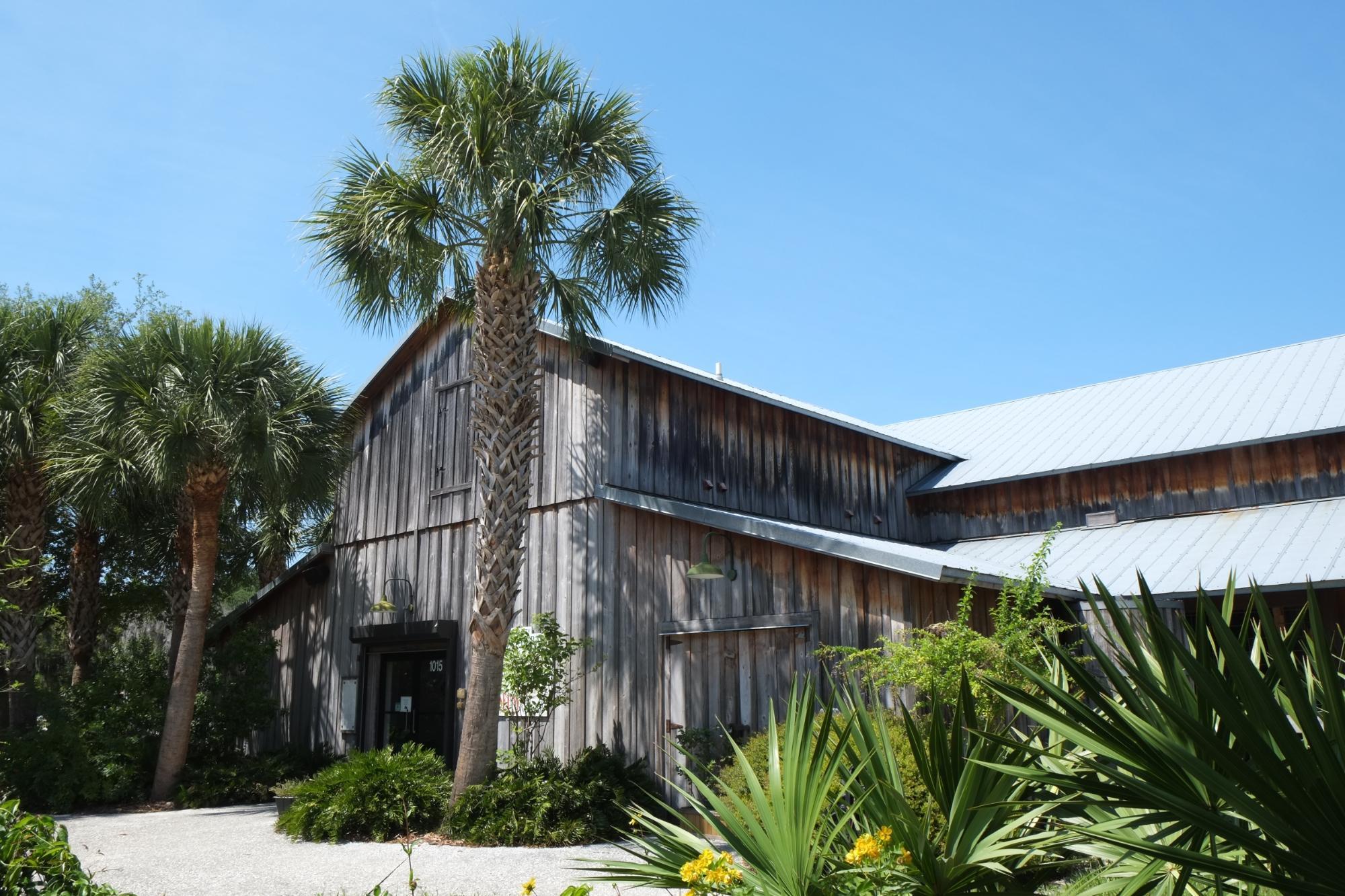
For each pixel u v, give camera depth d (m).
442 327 15.92
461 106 10.88
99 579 18.02
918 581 9.92
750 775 3.61
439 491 15.17
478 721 10.59
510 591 10.89
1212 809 2.44
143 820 12.53
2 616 14.85
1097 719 2.51
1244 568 10.81
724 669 11.20
